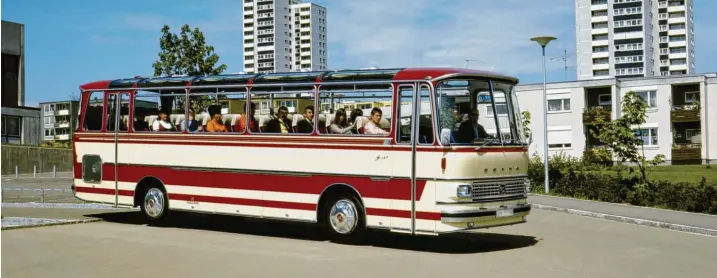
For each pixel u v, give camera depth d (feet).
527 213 40.37
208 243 40.93
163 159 49.08
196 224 50.98
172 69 100.07
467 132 38.27
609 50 423.64
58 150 184.96
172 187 48.57
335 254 36.86
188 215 56.75
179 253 36.99
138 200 50.90
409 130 38.50
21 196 81.25
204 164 46.91
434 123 37.50
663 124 199.82
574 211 63.77
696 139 201.57
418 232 37.76
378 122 39.63
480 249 39.52
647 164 73.51
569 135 203.10
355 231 40.55
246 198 44.75
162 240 42.09
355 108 40.55
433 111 37.63
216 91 46.85
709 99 199.31
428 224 37.42
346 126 40.83
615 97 199.21
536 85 207.21
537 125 207.00
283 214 42.98
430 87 37.81
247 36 546.67
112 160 51.80
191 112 48.08
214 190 46.37
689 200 63.52
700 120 196.54
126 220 53.21
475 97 39.27
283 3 544.62
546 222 55.67
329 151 41.16
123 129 51.49
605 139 76.18
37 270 32.09
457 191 36.73
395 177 38.60
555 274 31.42
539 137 206.90
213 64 101.86
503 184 38.88
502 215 38.40
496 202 38.27
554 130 205.16
